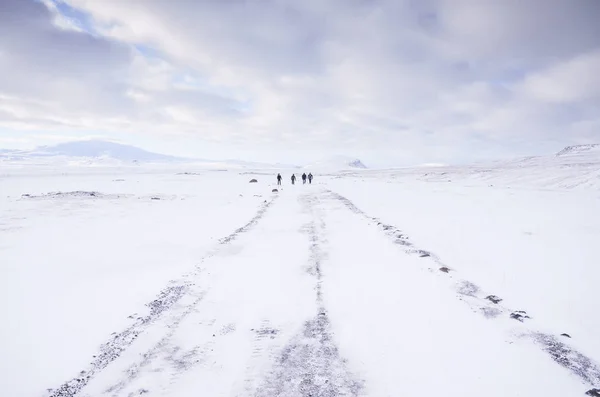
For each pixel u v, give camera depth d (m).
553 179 32.66
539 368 4.12
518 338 4.81
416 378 3.96
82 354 4.57
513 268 7.67
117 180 43.56
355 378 3.99
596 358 4.32
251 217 15.35
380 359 4.36
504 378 3.94
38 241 10.81
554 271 7.38
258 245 10.31
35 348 4.71
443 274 7.41
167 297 6.44
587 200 19.70
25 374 4.14
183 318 5.59
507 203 18.72
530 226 12.10
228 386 3.88
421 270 7.73
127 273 7.80
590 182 28.14
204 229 12.70
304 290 6.72
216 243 10.59
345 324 5.32
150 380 4.01
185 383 3.95
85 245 10.34
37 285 7.05
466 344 4.68
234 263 8.52
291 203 20.45
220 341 4.87
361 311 5.76
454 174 52.50
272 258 8.92
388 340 4.82
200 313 5.77
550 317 5.41
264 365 4.28
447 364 4.22
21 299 6.35
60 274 7.73
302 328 5.21
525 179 35.44
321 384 3.89
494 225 12.32
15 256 9.13
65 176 54.75
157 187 32.69
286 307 5.96
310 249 9.77
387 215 15.07
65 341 4.89
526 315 5.49
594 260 8.04
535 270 7.49
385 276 7.42
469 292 6.45
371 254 9.13
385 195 24.27
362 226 12.90
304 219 14.71
